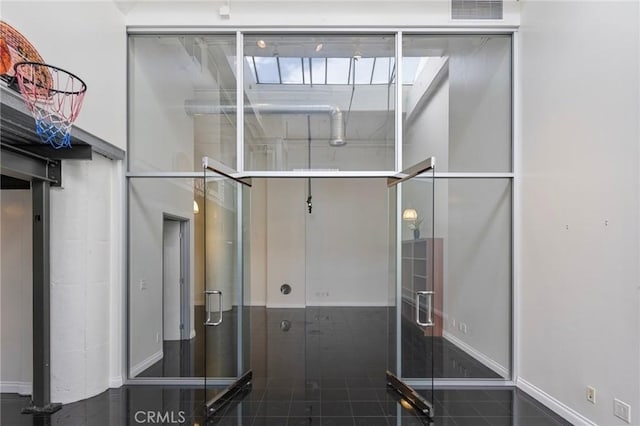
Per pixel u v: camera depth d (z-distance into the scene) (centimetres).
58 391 339
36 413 323
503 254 408
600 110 278
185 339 548
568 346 310
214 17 409
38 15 283
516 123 394
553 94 334
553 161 333
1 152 286
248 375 405
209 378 342
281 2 406
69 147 333
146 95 433
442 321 513
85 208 357
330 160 425
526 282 374
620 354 258
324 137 430
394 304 405
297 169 427
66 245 343
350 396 362
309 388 382
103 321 375
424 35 418
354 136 427
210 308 359
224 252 383
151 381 396
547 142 343
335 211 885
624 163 256
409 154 425
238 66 418
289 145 429
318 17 408
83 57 333
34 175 315
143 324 430
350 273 881
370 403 347
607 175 270
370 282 880
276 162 427
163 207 472
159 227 463
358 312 800
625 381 254
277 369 439
